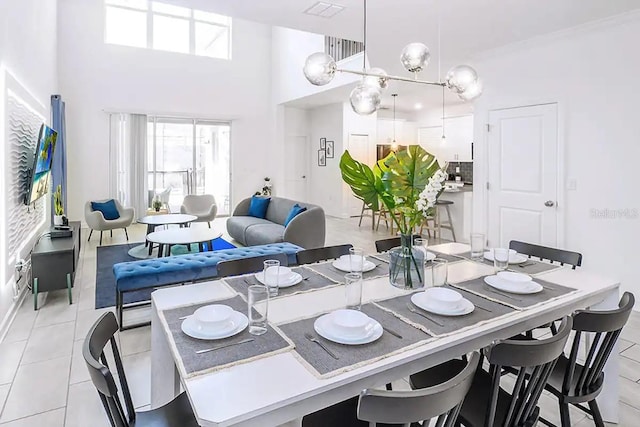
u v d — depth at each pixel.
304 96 8.22
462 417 1.50
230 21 9.04
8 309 3.24
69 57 7.44
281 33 9.00
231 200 9.38
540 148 4.22
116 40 8.01
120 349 2.84
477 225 4.92
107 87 7.79
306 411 1.13
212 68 8.86
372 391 1.00
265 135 9.66
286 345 1.36
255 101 9.46
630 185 3.56
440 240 6.36
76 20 7.48
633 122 3.51
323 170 9.80
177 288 1.96
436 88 6.79
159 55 8.26
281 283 1.98
